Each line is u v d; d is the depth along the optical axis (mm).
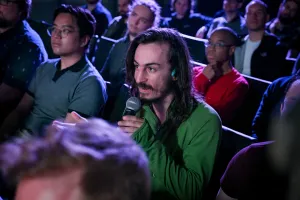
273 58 4199
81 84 2633
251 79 3637
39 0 8102
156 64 1832
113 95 3242
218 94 3406
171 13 6242
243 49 4375
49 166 625
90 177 612
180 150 1854
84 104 2586
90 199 605
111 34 5023
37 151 648
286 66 4195
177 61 1850
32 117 2766
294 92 2027
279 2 6027
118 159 641
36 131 2713
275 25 4797
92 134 706
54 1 8141
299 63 3441
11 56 3275
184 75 1854
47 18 8148
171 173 1707
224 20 5344
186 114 1843
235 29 5254
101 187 609
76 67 2682
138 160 664
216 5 7043
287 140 837
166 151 1801
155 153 1737
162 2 6629
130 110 1932
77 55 2717
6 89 3232
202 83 3430
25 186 623
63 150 641
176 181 1706
